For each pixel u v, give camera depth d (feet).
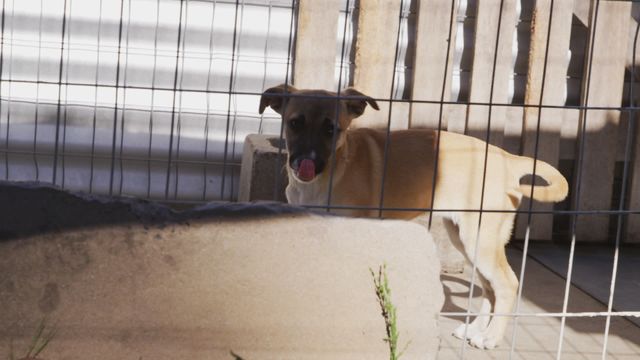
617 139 28.81
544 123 28.09
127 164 27.50
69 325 14.53
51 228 14.39
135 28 26.81
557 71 27.86
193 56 27.09
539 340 20.39
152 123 27.32
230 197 27.89
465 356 19.17
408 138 20.85
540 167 21.02
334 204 20.10
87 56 26.78
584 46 28.45
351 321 15.03
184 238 14.60
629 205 29.01
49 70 26.73
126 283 14.56
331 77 26.96
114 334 14.62
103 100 27.09
